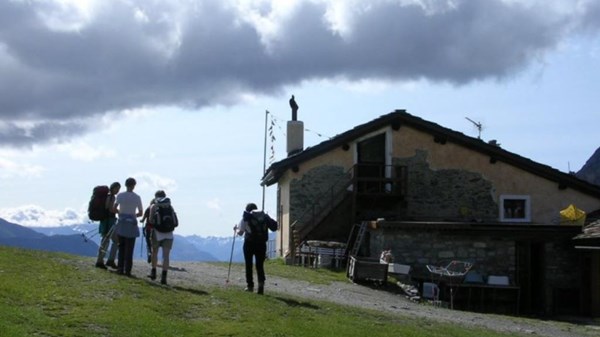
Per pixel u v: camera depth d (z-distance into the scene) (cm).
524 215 3334
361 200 3272
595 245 2483
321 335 1332
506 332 1734
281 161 3262
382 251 2691
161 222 1680
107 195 1814
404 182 3244
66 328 1177
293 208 3272
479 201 3328
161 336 1195
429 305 2223
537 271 2673
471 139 3328
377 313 1695
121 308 1341
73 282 1530
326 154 3300
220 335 1259
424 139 3334
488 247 2658
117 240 1817
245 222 1722
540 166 3328
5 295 1327
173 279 1834
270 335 1292
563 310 2619
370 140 3344
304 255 3038
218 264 2722
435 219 3306
